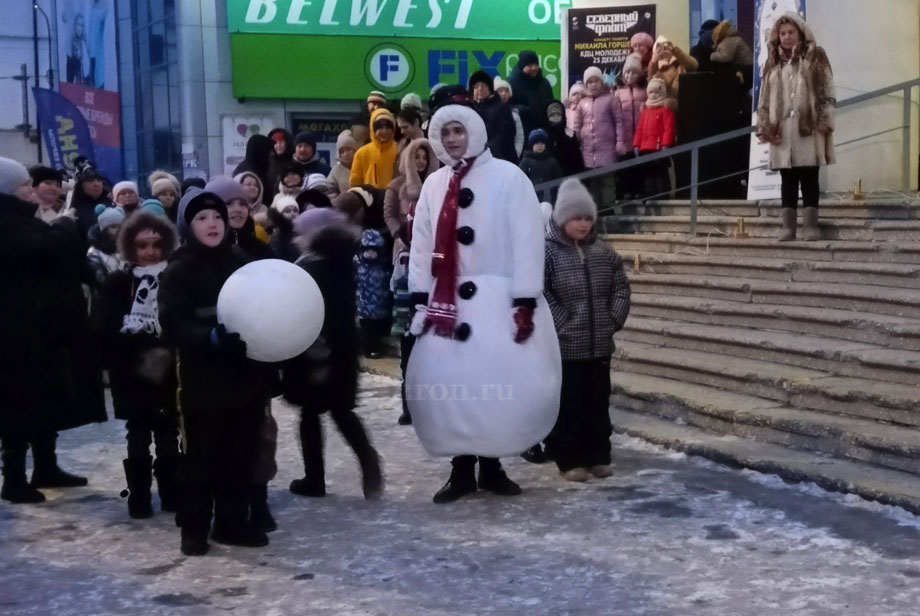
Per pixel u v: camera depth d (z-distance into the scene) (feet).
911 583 15.70
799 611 14.79
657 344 30.71
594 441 21.89
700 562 16.87
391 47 65.87
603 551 17.53
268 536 18.86
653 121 41.86
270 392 18.35
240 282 17.02
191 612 15.44
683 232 38.06
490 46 67.00
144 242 19.53
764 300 30.17
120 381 19.85
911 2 37.99
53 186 26.78
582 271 21.58
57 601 16.10
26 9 125.08
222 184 19.71
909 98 36.27
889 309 26.53
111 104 90.74
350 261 20.36
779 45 32.17
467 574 16.70
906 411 21.65
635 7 47.47
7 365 20.58
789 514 19.07
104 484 23.04
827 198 36.86
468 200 20.25
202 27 65.10
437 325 20.21
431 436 20.38
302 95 65.36
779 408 24.14
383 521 19.63
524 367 19.98
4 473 21.57
